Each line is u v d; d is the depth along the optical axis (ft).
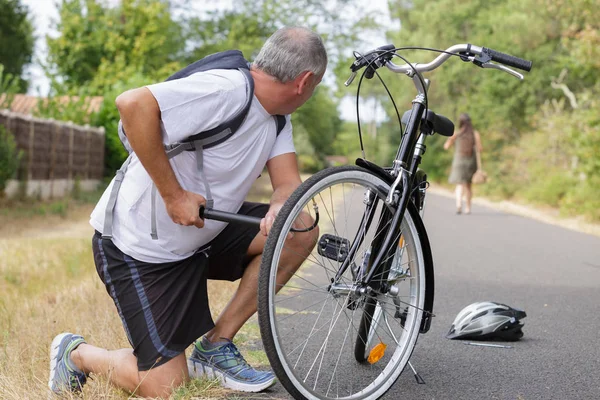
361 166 10.12
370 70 11.19
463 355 13.43
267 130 10.23
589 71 53.72
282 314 16.14
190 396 10.28
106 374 10.55
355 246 10.29
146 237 10.13
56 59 118.21
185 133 9.54
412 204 10.73
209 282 19.16
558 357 13.39
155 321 10.19
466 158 50.16
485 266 25.31
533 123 74.38
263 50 9.88
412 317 10.91
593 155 47.01
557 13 79.36
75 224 43.88
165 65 110.22
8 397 10.32
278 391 10.87
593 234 38.58
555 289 20.90
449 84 110.93
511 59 10.80
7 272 24.56
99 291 18.92
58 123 64.13
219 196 10.19
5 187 51.93
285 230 9.19
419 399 10.89
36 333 14.33
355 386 11.05
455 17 117.91
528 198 62.44
